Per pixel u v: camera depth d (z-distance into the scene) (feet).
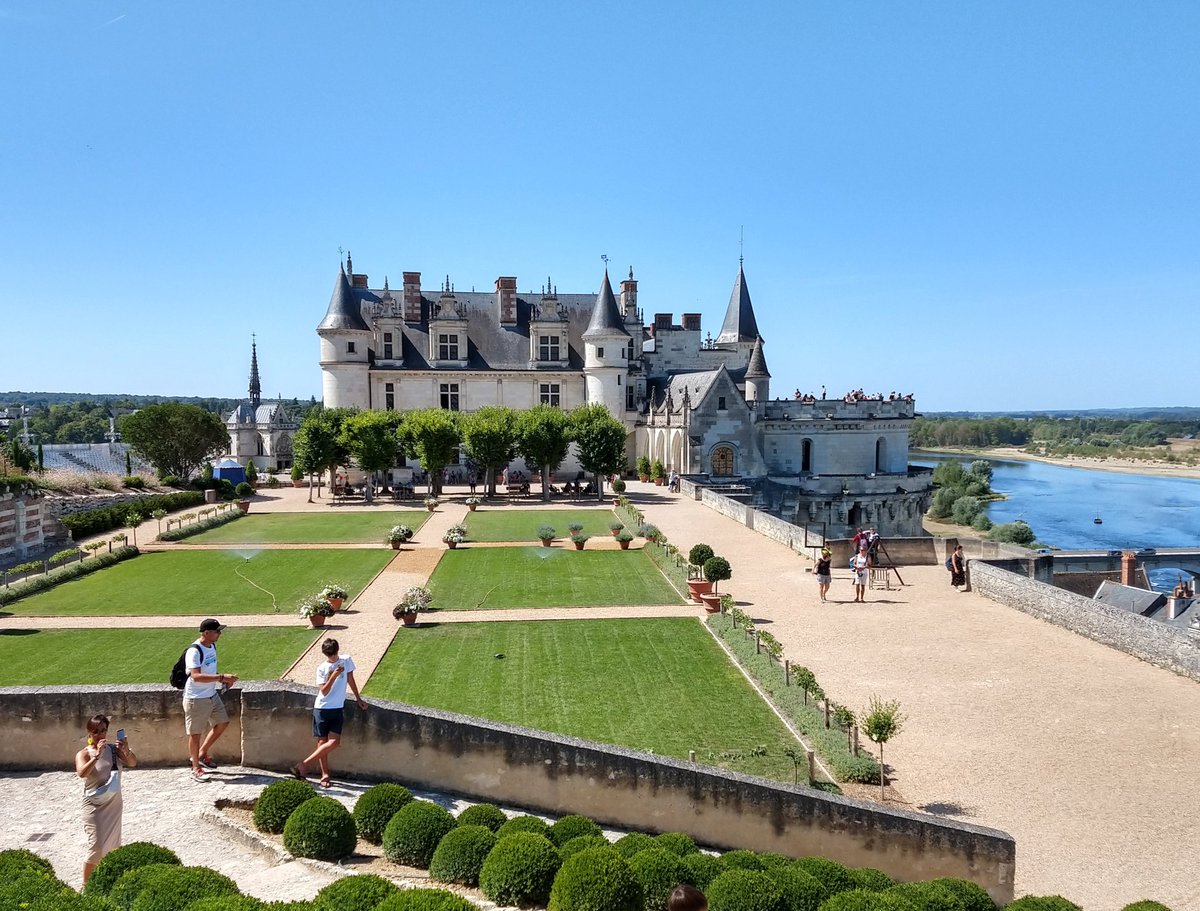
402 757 46.44
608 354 262.06
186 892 26.96
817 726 61.57
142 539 156.56
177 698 46.78
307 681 71.72
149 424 241.76
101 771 33.86
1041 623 93.86
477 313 282.15
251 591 109.40
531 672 75.72
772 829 45.44
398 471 258.98
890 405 253.24
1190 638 76.02
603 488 236.63
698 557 107.14
